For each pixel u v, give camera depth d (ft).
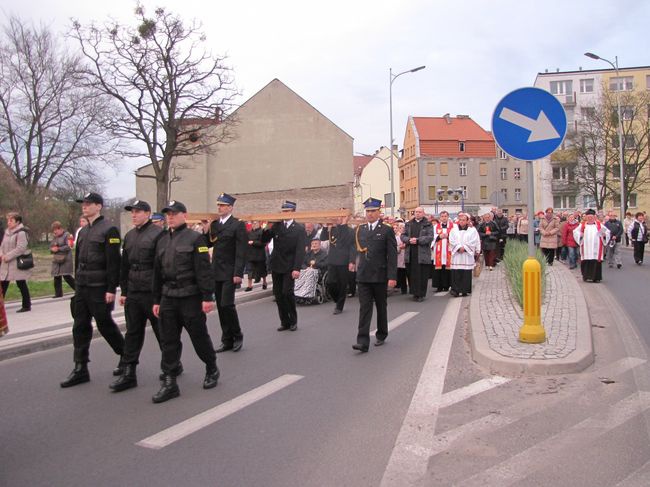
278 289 29.04
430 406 16.34
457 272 40.63
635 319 29.04
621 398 16.48
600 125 138.72
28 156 109.40
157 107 87.81
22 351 25.41
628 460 12.39
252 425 15.15
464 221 40.91
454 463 12.51
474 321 27.32
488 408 16.02
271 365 21.79
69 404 17.52
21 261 35.88
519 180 231.50
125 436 14.58
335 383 19.01
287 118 132.67
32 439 14.55
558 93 194.29
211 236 24.73
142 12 84.33
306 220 35.88
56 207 104.73
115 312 35.40
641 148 144.36
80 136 113.39
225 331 24.57
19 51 105.19
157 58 85.92
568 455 12.76
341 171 130.72
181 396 18.04
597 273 46.29
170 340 18.16
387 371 20.34
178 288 18.20
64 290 49.39
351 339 26.48
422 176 226.79
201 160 132.57
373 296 24.98
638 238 64.34
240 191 133.18
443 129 233.96
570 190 153.69
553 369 19.10
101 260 19.72
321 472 12.19
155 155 89.76
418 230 39.40
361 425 14.96
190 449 13.61
